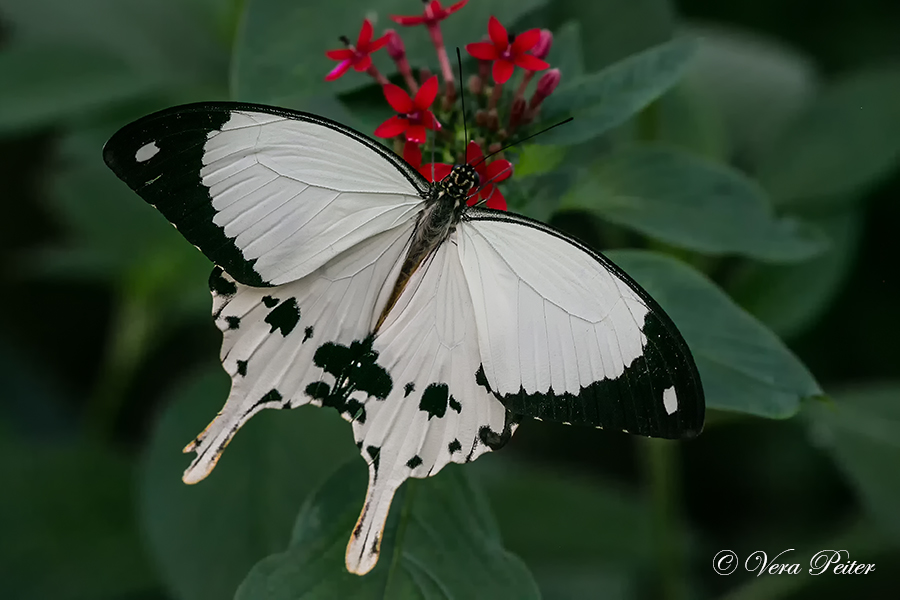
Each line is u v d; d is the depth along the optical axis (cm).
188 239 49
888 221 61
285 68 53
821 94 58
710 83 61
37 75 58
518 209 53
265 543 54
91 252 59
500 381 50
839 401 56
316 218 50
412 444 50
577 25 54
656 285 52
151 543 54
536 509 57
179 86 59
